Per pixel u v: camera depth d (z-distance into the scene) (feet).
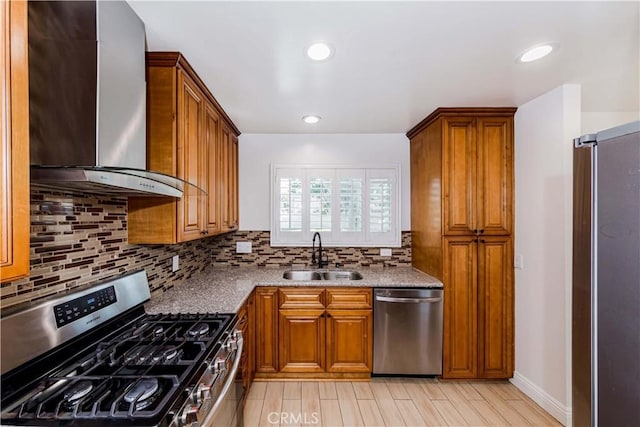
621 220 3.51
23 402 2.90
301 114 8.46
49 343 3.50
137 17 4.15
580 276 4.06
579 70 5.90
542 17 4.28
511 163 8.11
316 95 7.11
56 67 3.37
